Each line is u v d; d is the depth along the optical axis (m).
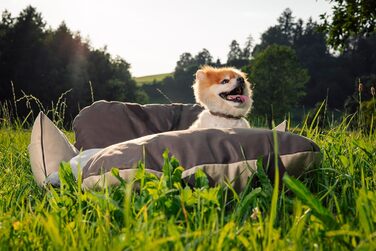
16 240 2.04
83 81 57.00
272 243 1.78
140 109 4.86
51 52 58.34
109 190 2.63
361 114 4.67
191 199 2.30
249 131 3.00
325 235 1.82
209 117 4.39
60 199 2.63
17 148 5.17
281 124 4.28
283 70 63.97
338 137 4.12
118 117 4.67
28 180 3.91
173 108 5.03
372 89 4.86
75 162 3.52
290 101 64.44
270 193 2.51
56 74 55.16
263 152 2.86
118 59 74.88
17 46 55.62
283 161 2.88
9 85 52.59
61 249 1.75
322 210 1.95
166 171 2.60
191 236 1.87
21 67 54.03
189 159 2.78
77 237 1.96
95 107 4.74
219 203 2.40
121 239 1.83
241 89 4.43
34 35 57.06
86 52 68.19
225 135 2.92
